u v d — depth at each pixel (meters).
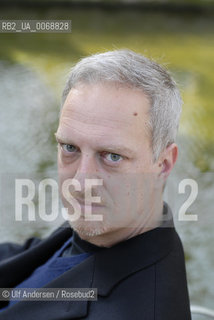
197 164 6.21
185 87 10.18
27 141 6.77
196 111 8.77
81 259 1.96
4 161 6.00
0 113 7.85
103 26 16.14
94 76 1.69
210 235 4.19
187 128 7.90
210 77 11.20
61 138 1.74
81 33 14.61
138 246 1.82
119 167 1.70
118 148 1.67
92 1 18.23
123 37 14.91
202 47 14.70
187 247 4.25
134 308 1.71
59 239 2.24
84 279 1.82
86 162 1.70
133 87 1.67
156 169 1.78
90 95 1.68
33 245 2.52
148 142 1.71
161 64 1.84
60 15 16.72
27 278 2.25
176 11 19.69
